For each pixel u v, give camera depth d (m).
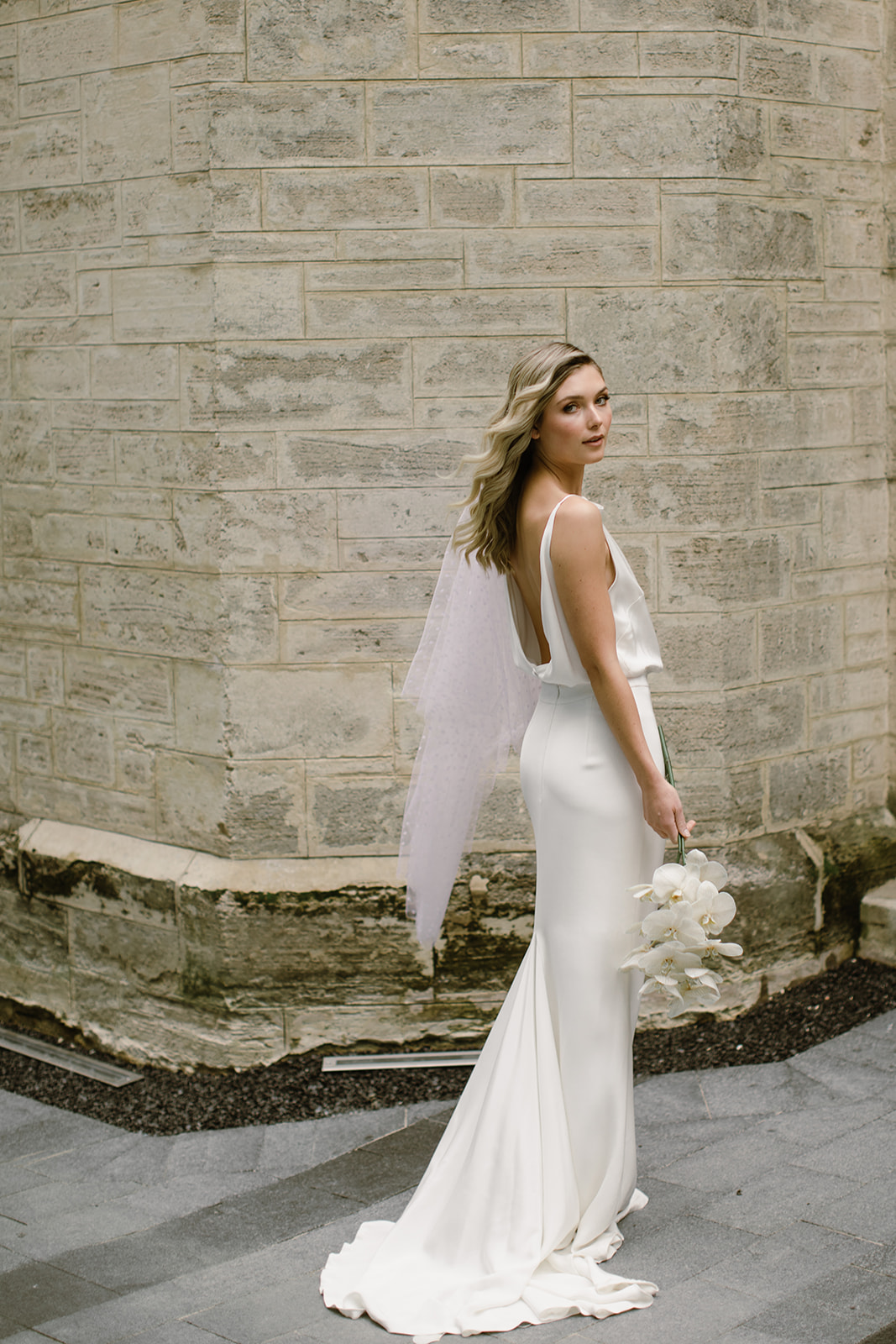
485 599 3.29
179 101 4.34
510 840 4.50
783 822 4.81
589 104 4.30
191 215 4.36
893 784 5.15
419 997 4.50
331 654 4.46
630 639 3.05
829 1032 4.43
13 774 5.18
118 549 4.71
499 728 3.43
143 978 4.69
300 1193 3.53
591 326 4.38
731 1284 2.87
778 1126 3.74
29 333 4.87
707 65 4.31
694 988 2.96
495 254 4.34
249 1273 3.06
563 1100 3.03
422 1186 3.09
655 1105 3.93
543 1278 2.86
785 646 4.75
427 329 4.36
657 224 4.35
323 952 4.47
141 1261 3.19
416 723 4.48
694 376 4.41
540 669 3.10
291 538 4.42
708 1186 3.36
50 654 4.98
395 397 4.38
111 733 4.82
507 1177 2.95
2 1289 3.09
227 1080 4.41
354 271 4.33
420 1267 2.95
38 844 4.97
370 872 4.48
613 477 4.44
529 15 4.27
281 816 4.50
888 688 5.14
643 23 4.28
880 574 5.06
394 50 4.27
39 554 4.96
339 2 4.24
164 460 4.54
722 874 2.95
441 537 4.43
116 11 4.46
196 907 4.49
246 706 4.46
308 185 4.30
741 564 4.57
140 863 4.68
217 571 4.43
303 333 4.35
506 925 4.50
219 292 4.32
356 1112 4.11
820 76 4.64
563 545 2.91
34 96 4.73
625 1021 3.08
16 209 4.84
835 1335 2.65
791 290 4.63
